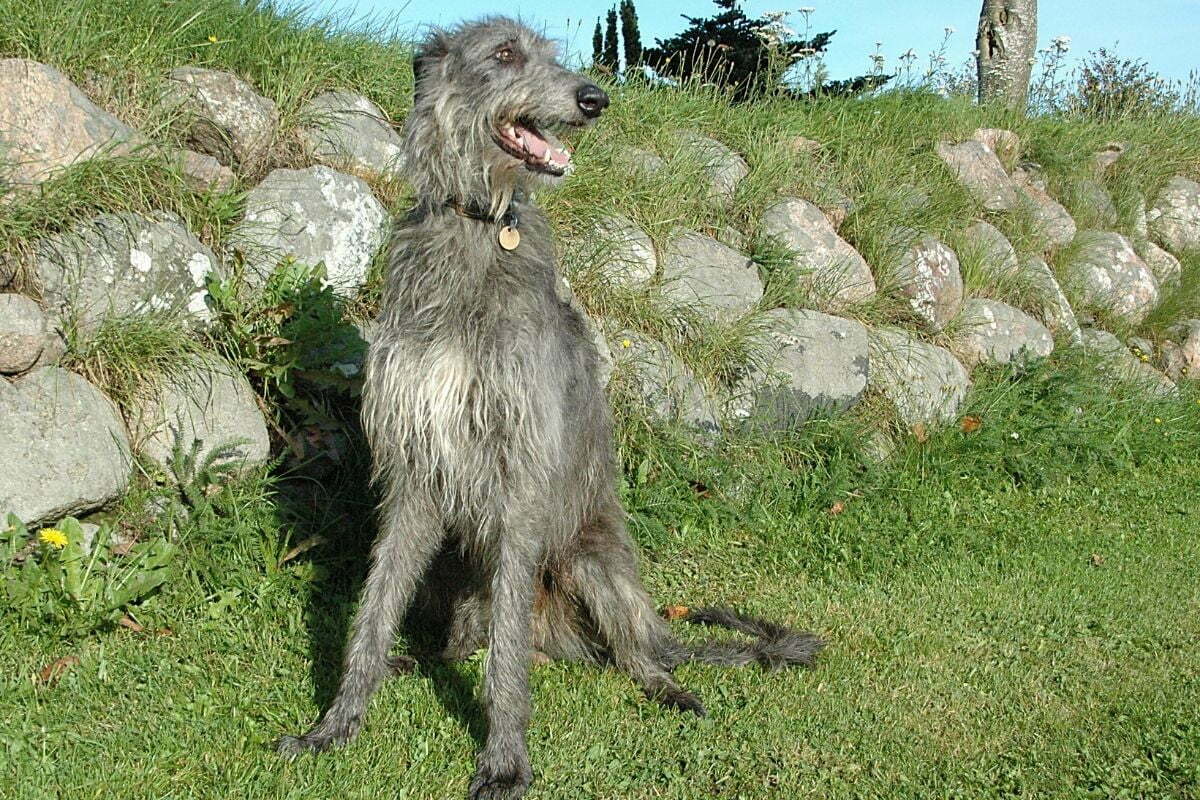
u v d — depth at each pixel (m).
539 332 2.23
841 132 4.39
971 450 3.72
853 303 3.84
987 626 2.82
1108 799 2.21
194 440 2.62
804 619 2.83
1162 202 5.66
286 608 2.58
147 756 2.14
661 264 3.49
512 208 2.28
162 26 3.04
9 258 2.55
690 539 3.14
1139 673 2.63
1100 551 3.29
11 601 2.38
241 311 2.80
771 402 3.46
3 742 2.14
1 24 2.77
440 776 2.18
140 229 2.70
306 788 2.10
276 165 3.04
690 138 3.85
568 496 2.39
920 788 2.22
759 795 2.19
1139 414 4.34
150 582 2.48
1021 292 4.48
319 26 3.42
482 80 2.25
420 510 2.30
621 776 2.21
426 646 2.60
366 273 3.02
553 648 2.57
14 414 2.45
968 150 4.73
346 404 2.87
